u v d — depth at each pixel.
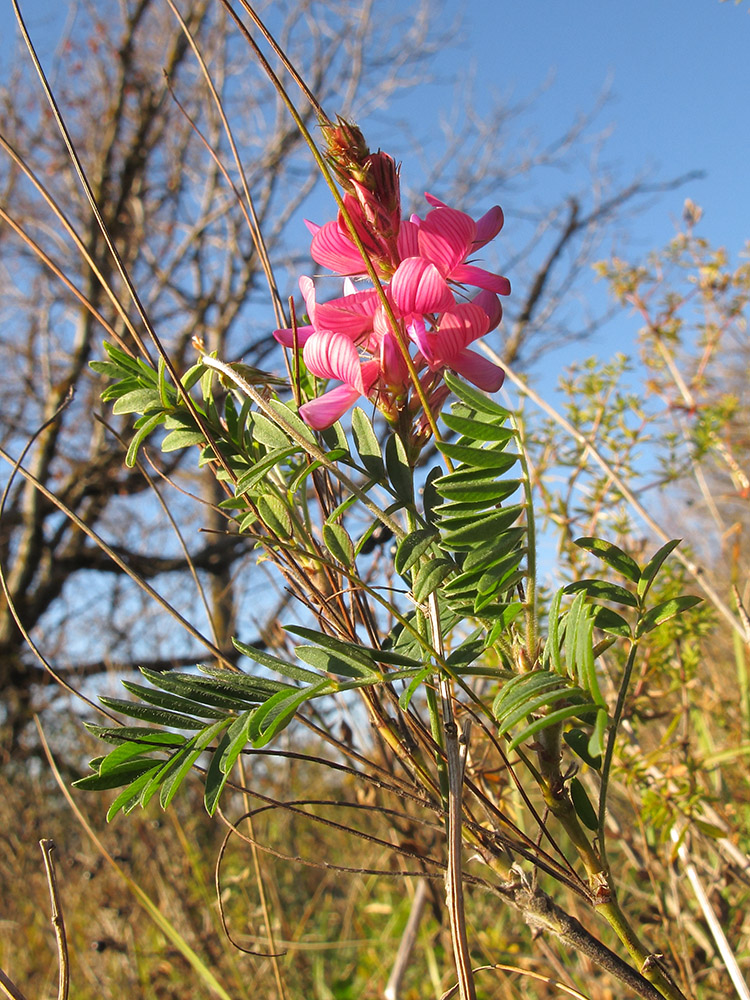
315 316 0.12
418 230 0.12
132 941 0.35
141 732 0.11
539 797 0.25
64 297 1.15
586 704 0.09
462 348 0.12
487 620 0.11
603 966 0.11
